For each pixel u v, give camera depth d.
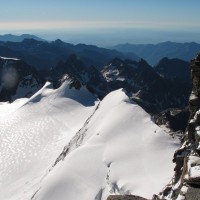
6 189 99.38
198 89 30.38
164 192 31.25
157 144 68.12
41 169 110.00
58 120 157.12
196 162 21.69
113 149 70.62
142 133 75.75
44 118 160.12
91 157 70.12
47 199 62.03
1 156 124.12
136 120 83.94
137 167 60.50
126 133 77.31
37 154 123.56
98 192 58.00
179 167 31.02
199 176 19.55
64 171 68.00
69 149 101.94
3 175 108.88
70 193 61.03
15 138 141.00
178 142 68.06
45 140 136.50
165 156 62.69
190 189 19.48
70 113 165.50
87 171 65.31
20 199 88.69
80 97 184.50
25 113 169.00
